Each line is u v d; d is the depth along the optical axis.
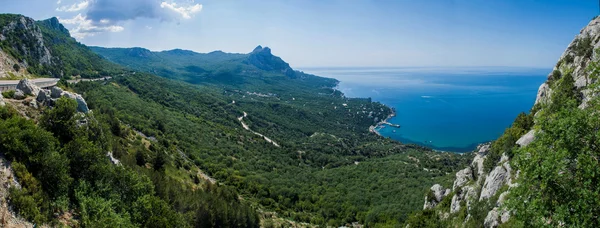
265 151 183.38
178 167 94.06
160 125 138.88
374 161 177.25
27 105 39.78
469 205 48.62
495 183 42.97
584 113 16.75
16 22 141.75
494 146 52.09
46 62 149.88
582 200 15.22
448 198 61.38
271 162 162.12
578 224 15.07
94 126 46.28
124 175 39.25
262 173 142.50
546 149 18.06
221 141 168.38
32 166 27.52
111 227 28.66
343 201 119.06
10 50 122.50
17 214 22.59
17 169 25.36
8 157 25.84
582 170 15.78
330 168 175.00
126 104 146.75
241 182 121.88
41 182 27.44
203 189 87.94
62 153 33.50
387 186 126.75
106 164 38.66
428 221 58.94
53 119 37.41
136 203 37.75
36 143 28.44
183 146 132.50
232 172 129.75
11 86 59.91
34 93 43.47
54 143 32.28
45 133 30.75
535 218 17.66
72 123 39.25
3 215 21.36
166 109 184.62
